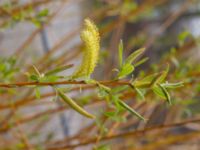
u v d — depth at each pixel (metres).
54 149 0.42
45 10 0.43
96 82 0.24
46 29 0.98
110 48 0.77
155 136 0.64
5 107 0.43
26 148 0.50
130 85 0.25
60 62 0.59
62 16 0.95
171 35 1.20
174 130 0.77
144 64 1.22
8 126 0.49
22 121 0.52
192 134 0.57
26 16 0.43
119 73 0.24
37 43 0.94
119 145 0.66
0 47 0.90
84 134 0.53
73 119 0.84
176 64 0.49
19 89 0.55
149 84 0.24
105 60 0.78
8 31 0.90
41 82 0.24
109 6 0.74
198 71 0.49
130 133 0.39
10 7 0.45
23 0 0.59
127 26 1.40
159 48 1.23
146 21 1.37
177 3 1.33
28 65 0.57
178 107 0.61
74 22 1.08
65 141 0.54
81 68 0.23
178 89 0.47
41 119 0.68
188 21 1.32
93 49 0.22
